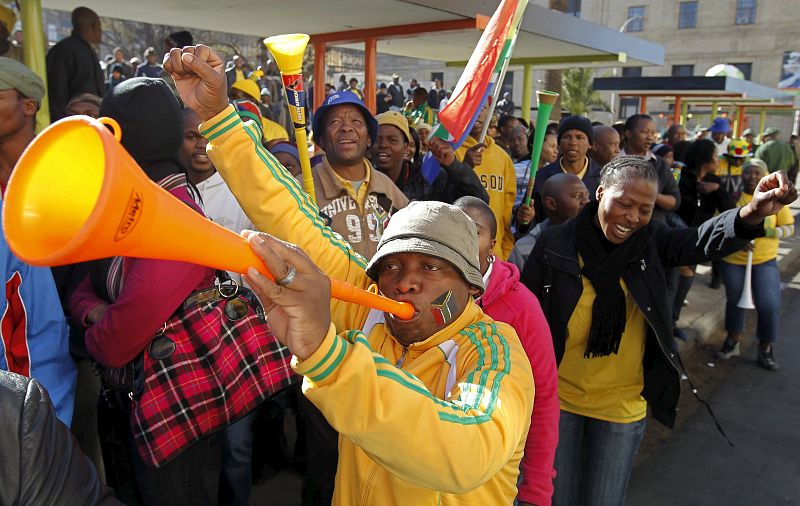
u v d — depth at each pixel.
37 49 4.14
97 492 1.30
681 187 6.36
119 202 0.69
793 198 2.11
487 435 1.07
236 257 0.82
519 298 2.11
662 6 37.91
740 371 5.57
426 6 5.67
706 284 8.27
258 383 2.14
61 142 0.75
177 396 2.03
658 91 15.65
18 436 1.17
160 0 5.73
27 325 1.90
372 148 4.15
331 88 14.48
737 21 36.53
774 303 5.55
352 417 0.95
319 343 0.91
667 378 2.57
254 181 1.50
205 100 1.42
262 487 3.38
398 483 1.36
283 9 5.99
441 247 1.36
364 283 1.65
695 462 3.99
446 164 3.41
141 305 1.89
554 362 2.10
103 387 2.25
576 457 2.71
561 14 8.17
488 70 2.76
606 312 2.49
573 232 2.60
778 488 3.74
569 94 28.08
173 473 2.12
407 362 1.46
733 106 25.70
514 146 7.34
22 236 0.74
